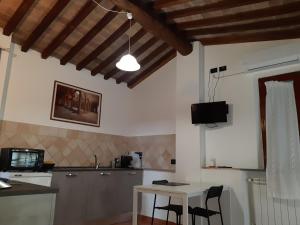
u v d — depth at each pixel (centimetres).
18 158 352
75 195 398
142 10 352
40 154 374
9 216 141
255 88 391
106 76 553
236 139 396
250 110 389
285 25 347
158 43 505
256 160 371
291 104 343
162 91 547
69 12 391
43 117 443
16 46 421
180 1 342
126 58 312
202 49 460
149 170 515
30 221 150
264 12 336
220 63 437
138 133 575
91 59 485
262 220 338
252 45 407
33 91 434
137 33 463
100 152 525
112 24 434
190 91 444
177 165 434
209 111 408
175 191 277
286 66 360
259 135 376
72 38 441
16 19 371
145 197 498
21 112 416
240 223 346
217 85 432
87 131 509
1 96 386
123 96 593
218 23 381
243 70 406
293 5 312
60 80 475
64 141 468
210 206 380
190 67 453
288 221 319
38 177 350
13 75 412
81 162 489
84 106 510
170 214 450
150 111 561
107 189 448
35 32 397
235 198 356
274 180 329
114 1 323
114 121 564
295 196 312
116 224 458
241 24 379
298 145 326
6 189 147
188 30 427
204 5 352
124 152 575
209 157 418
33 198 152
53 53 462
